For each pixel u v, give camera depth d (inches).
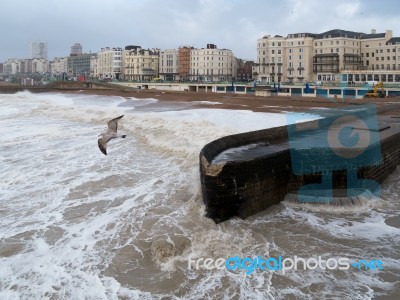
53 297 309.1
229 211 473.1
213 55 5359.3
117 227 429.7
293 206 527.5
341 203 535.2
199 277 342.6
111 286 325.4
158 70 5935.0
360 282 340.2
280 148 604.1
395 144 701.3
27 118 1305.4
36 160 702.5
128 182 577.9
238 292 321.4
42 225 436.8
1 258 366.0
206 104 1483.8
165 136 855.7
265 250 394.9
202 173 478.6
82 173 622.5
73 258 366.3
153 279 337.1
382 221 475.8
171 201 503.5
